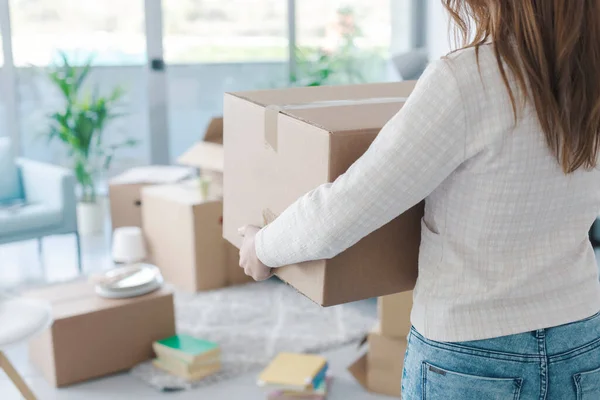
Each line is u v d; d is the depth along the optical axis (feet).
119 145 16.43
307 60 19.12
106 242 15.25
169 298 9.93
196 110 18.48
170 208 12.44
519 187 3.39
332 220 3.48
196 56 18.16
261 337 10.53
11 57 16.44
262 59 18.75
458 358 3.53
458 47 3.67
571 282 3.59
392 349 8.87
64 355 9.30
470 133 3.30
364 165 3.41
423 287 3.70
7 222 12.75
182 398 8.99
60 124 16.15
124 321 9.62
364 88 5.01
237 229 4.74
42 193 13.66
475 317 3.51
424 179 3.34
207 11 17.99
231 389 9.20
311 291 3.99
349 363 9.84
